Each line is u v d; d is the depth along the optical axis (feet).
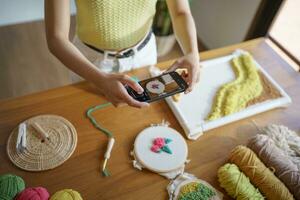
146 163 2.12
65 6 2.19
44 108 2.41
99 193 1.98
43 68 5.58
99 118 2.39
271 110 2.63
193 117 2.43
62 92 2.53
